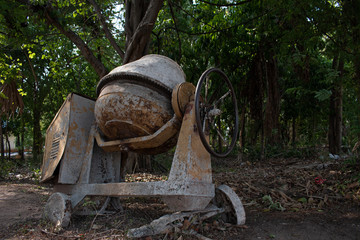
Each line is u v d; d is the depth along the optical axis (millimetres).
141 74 4035
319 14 6609
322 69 11461
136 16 8930
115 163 5363
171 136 4168
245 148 14664
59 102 19906
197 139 3820
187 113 3820
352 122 8789
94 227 4016
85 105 5070
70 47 13422
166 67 4289
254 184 7105
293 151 13500
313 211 4707
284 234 3619
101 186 4328
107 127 4348
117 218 4480
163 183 3670
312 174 7676
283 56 10352
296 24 7348
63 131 4844
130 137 4289
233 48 12805
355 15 6199
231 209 4070
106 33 9734
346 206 4883
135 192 3865
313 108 15805
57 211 4223
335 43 7129
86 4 10117
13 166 12234
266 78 13336
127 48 8398
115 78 4266
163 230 3508
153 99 4020
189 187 3562
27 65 17125
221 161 14414
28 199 6379
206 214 3896
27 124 21000
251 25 11828
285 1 7172
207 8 11617
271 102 13531
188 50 12945
